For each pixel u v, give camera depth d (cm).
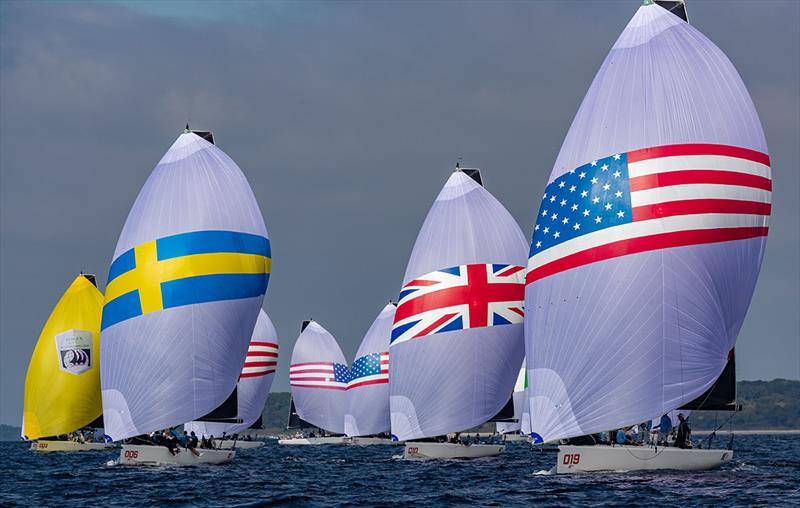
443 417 18562
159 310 16012
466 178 19200
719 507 10256
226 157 17000
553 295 12875
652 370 12256
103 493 12988
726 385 12888
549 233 13012
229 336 16388
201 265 16175
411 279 19038
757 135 12719
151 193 16512
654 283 12238
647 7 13150
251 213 16875
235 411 16688
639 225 12319
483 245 18762
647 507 10319
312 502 11781
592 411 12488
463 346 18488
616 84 12888
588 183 12731
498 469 16538
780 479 12494
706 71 12681
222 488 13562
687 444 12975
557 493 11475
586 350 12519
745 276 12550
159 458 16550
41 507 11569
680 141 12444
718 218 12331
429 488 13438
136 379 16050
